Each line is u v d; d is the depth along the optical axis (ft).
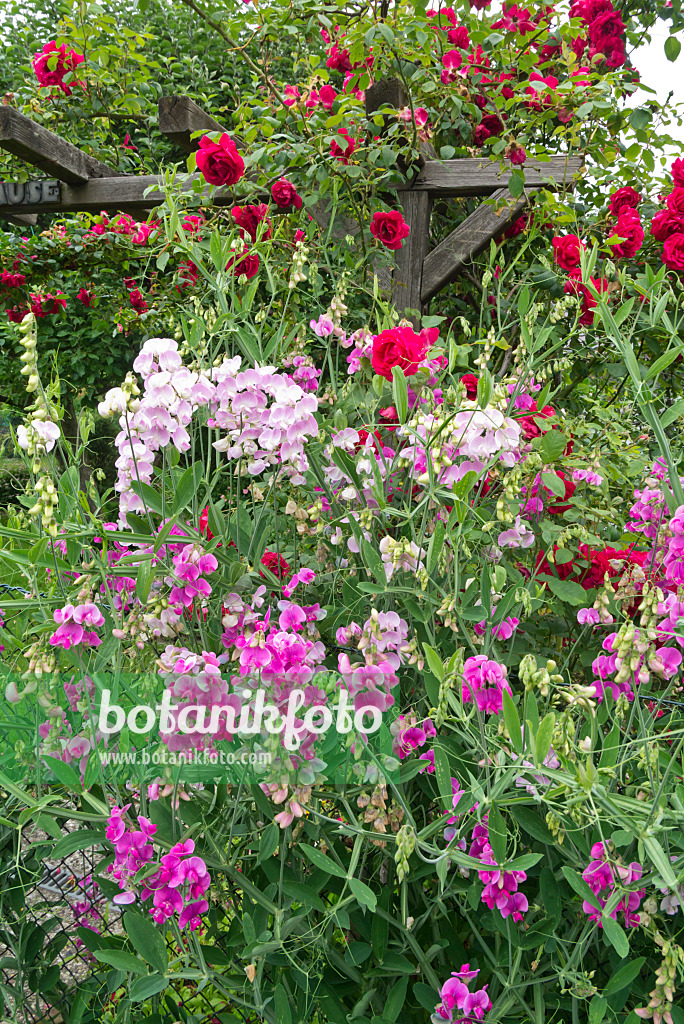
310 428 5.14
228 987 4.48
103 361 19.48
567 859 4.74
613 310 8.12
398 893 5.08
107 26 12.77
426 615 4.85
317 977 4.83
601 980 4.91
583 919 4.68
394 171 9.52
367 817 4.55
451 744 4.75
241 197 10.16
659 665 4.49
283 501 6.54
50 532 4.38
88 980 6.00
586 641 6.26
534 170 10.07
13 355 19.40
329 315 6.55
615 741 4.11
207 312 5.80
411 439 5.13
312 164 9.14
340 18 9.42
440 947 4.75
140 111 14.23
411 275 10.19
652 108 9.37
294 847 4.86
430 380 5.92
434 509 5.38
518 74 10.07
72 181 12.67
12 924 5.85
